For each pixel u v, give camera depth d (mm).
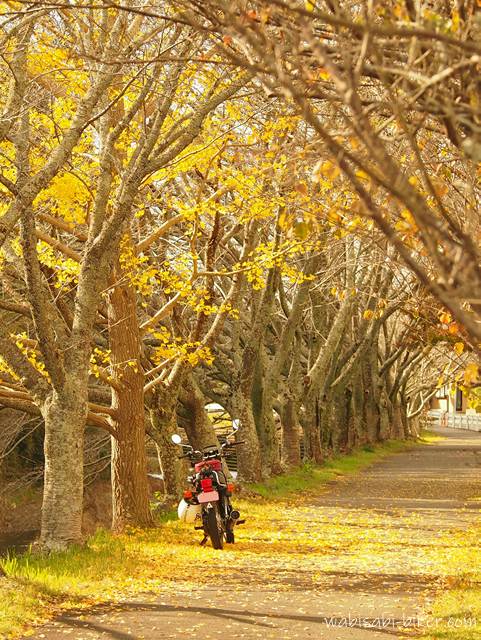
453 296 3488
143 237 20609
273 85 4199
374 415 60250
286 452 37406
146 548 16000
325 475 36094
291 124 7363
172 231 23000
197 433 26250
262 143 12328
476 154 3777
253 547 16438
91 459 32281
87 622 9672
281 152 6430
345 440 51469
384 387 64312
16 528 31344
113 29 12680
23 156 12562
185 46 11781
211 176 16641
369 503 25875
